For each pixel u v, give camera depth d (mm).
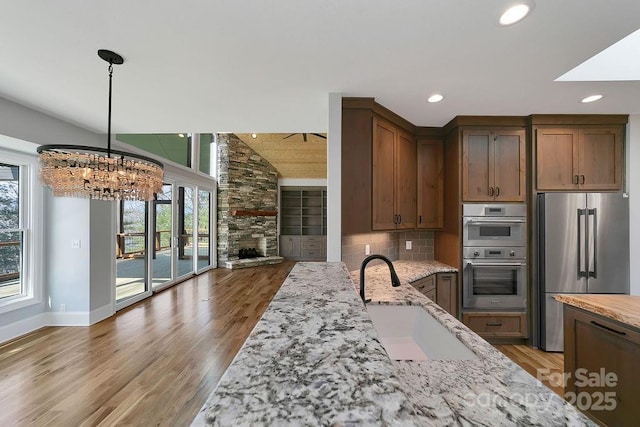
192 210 6324
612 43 1658
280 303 895
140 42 1658
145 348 2953
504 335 2959
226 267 7258
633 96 2432
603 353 1683
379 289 2072
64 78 2111
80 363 2656
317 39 1630
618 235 2789
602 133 2895
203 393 2230
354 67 1944
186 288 5371
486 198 2973
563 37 1602
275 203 8578
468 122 2936
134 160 2311
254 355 551
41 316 3506
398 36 1600
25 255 3422
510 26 1510
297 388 447
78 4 1353
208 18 1455
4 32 1559
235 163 7473
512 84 2199
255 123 3141
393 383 462
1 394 2207
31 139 2805
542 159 2914
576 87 2262
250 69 1966
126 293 4547
